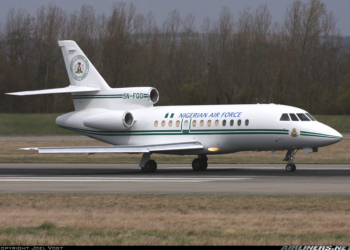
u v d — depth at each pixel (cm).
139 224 4756
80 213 5438
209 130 10806
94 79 12306
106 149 10381
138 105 11962
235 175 9569
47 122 18038
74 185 8106
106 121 11769
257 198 6219
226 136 10644
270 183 7919
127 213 5425
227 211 5456
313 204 5753
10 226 4778
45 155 16288
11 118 18112
